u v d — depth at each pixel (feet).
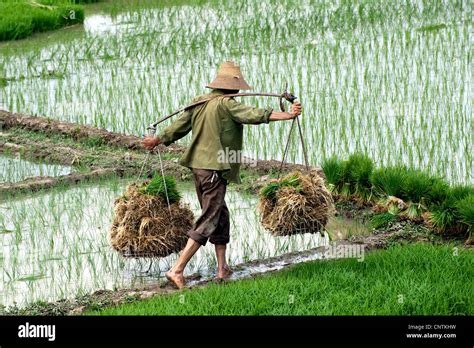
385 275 55.93
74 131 93.81
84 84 109.81
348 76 105.09
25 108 102.68
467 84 100.12
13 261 63.93
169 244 61.00
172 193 62.08
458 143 84.94
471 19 128.57
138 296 56.80
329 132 90.17
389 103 96.58
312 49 117.80
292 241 66.80
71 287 59.72
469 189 67.92
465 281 54.65
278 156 86.33
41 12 143.23
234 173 59.26
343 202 73.92
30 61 119.24
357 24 129.18
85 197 77.10
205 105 59.21
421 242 62.75
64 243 66.95
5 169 85.97
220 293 53.98
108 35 133.08
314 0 146.92
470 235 64.69
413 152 84.07
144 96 103.24
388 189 70.64
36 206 75.20
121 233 61.00
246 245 66.54
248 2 149.18
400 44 115.85
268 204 61.05
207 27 130.41
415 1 140.26
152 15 146.10
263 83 102.37
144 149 89.35
